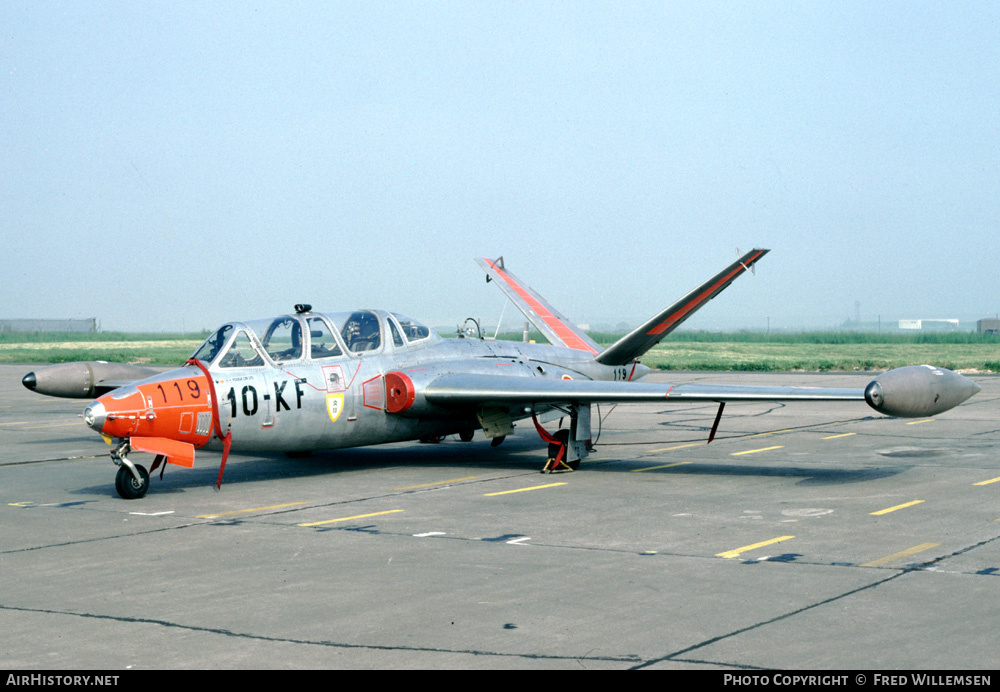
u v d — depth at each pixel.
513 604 7.24
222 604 7.30
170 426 12.64
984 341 97.31
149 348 79.75
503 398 14.80
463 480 14.29
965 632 6.45
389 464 16.33
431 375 15.62
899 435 20.02
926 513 11.08
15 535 10.15
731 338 107.12
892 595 7.40
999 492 12.58
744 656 5.99
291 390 13.89
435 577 8.12
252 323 14.09
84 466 16.19
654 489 13.17
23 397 33.88
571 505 11.88
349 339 15.13
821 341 102.50
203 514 11.44
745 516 10.98
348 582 7.96
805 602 7.22
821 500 12.09
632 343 18.62
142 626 6.73
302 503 12.23
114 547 9.48
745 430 21.47
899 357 58.53
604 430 21.80
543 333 20.62
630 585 7.79
